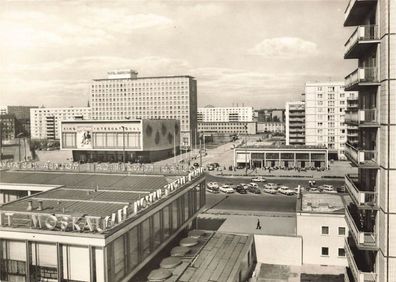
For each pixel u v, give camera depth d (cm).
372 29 3133
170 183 5234
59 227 3472
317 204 5753
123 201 4550
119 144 13688
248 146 13500
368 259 3450
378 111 3042
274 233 5716
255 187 9362
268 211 7431
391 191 2864
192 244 4778
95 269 3259
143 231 3962
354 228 3347
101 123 13775
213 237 5184
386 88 2834
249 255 5069
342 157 14438
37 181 6066
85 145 13938
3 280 3562
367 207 3081
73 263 3338
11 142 18762
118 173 6338
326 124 14375
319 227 5259
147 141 13738
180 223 5175
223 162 14088
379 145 3020
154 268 4100
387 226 2884
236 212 7325
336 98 14238
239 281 4384
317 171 12081
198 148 19112
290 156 12681
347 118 4109
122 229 3491
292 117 16338
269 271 5091
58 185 5816
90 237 3231
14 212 3572
